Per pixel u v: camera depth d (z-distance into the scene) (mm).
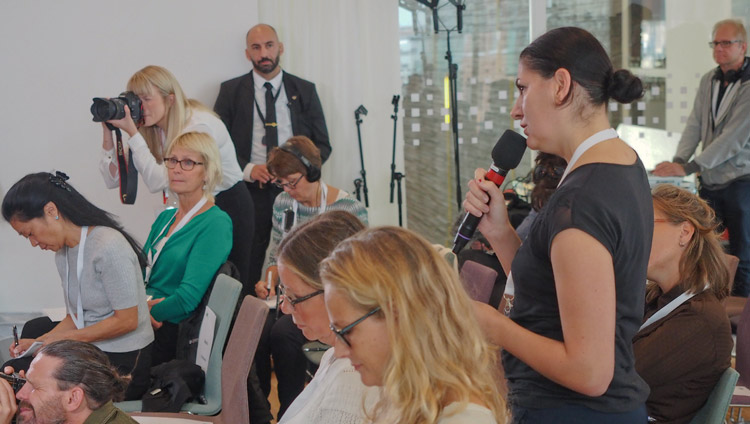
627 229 1424
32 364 2064
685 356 1935
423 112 5586
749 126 4910
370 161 5562
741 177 4980
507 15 5539
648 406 1975
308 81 5254
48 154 5207
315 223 1496
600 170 1446
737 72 5000
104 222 2822
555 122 1511
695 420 1951
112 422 2088
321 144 5254
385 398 1142
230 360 2650
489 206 1802
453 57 5555
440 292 1069
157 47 5207
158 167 3818
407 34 5496
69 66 5148
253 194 5086
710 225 1991
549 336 1495
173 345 3264
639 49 5551
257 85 5145
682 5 5508
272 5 5324
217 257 3254
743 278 5008
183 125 3934
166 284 3324
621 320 1478
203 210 3352
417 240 1105
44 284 5289
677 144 5625
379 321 1065
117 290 2746
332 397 1498
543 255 1489
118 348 2797
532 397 1538
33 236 2736
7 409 2123
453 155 5652
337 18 5395
